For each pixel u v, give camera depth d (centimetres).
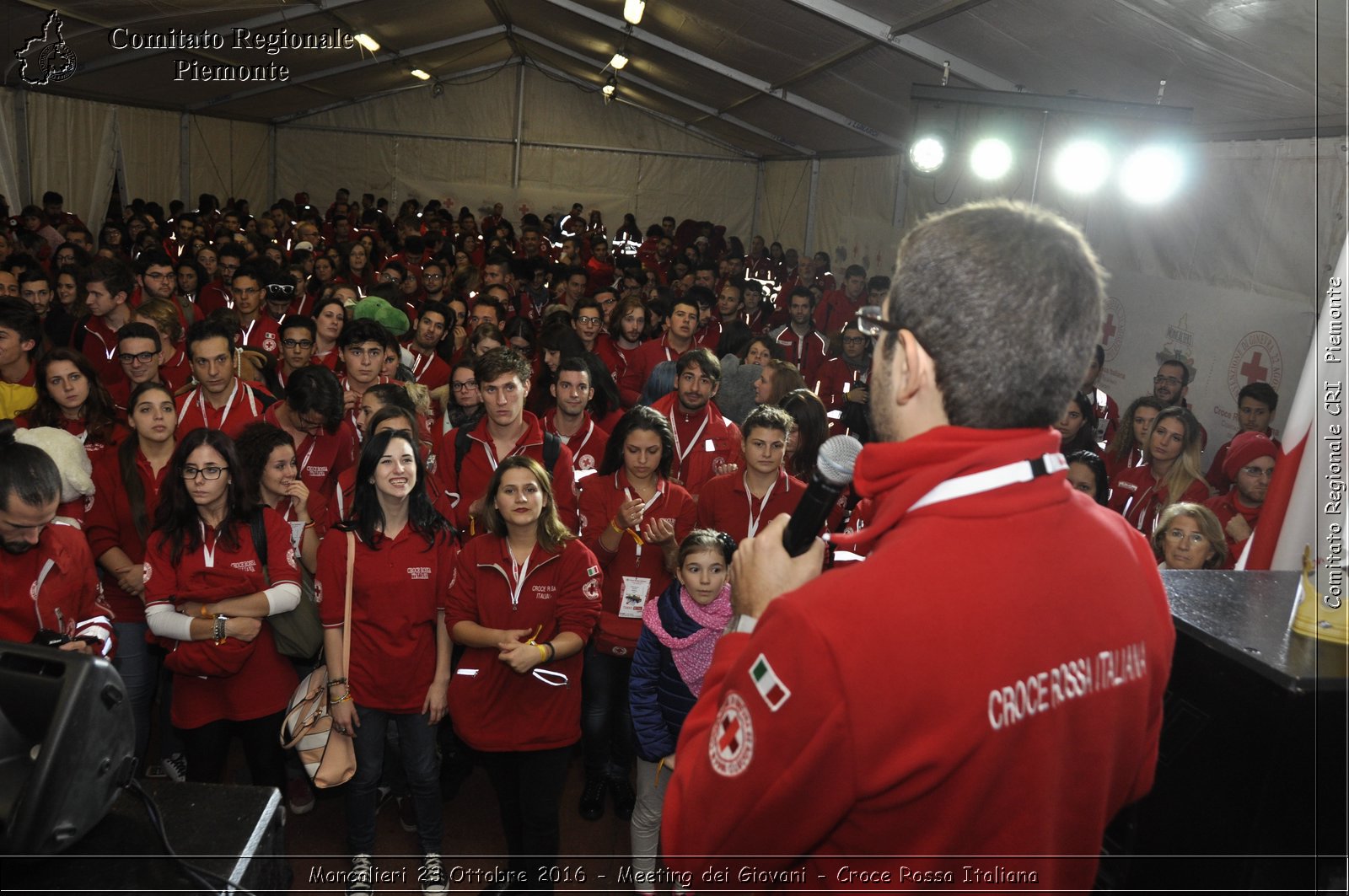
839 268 1336
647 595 364
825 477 99
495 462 414
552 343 528
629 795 378
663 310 779
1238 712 107
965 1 532
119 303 536
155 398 342
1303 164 490
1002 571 83
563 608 303
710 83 1341
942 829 83
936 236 90
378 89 1992
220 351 415
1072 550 89
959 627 80
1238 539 366
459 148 2123
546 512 305
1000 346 85
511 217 2142
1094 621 88
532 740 296
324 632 313
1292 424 156
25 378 446
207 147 1758
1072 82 606
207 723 314
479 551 303
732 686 90
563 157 2120
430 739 317
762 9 792
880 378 95
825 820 83
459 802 387
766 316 1021
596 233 1720
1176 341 588
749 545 106
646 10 1029
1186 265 586
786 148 1616
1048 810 85
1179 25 438
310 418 407
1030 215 91
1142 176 573
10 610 241
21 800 121
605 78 1822
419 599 306
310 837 357
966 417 88
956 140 664
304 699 307
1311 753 101
